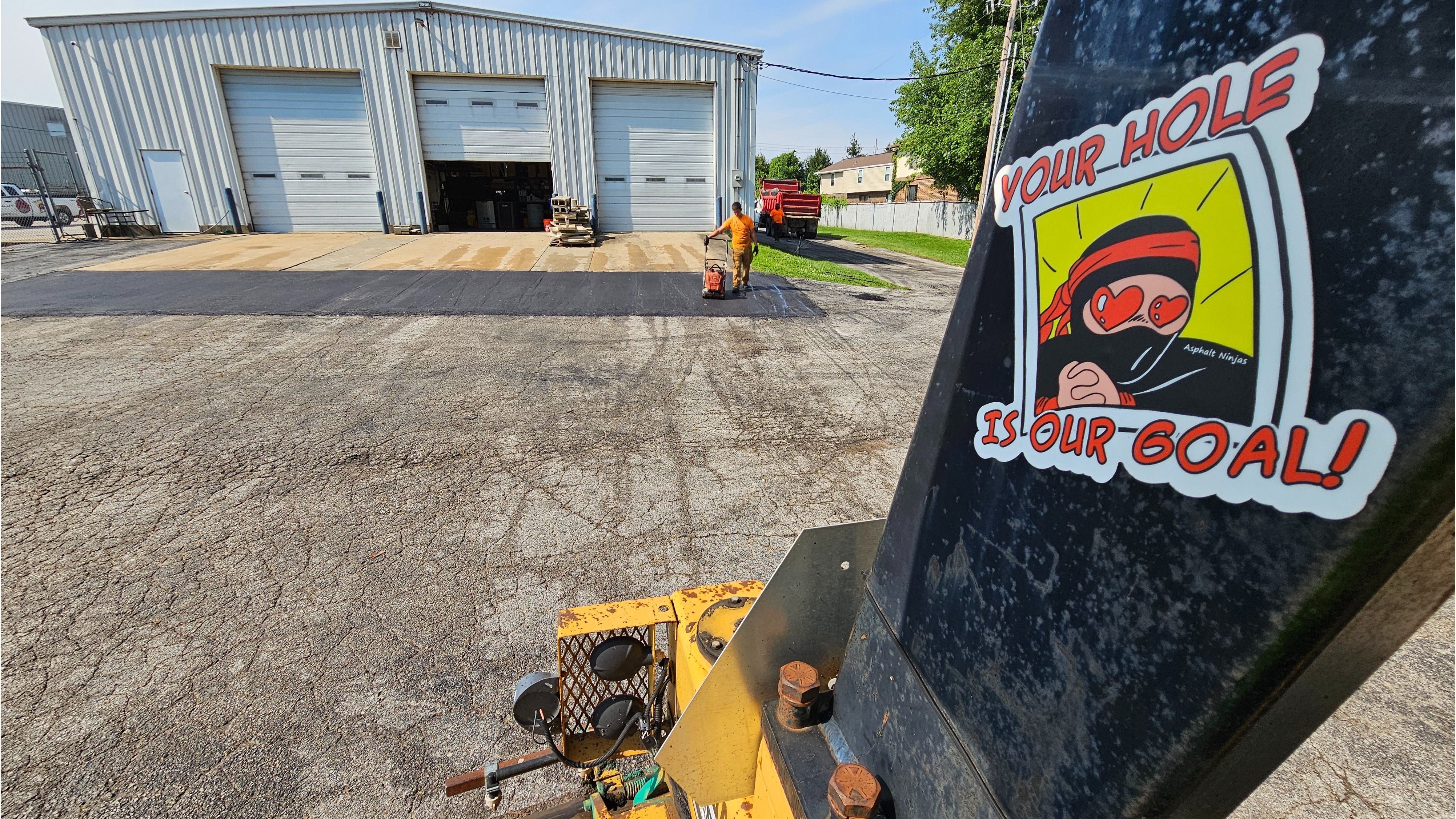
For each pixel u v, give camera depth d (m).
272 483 4.36
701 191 19.36
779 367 7.27
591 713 1.83
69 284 10.25
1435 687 2.70
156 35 15.91
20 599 3.16
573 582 3.41
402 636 2.98
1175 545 0.50
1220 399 0.47
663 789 1.84
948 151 23.80
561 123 18.02
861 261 18.20
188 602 3.17
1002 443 0.70
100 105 16.16
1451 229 0.32
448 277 11.48
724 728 1.26
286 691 2.66
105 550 3.56
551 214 20.81
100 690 2.63
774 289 11.62
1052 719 0.61
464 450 4.93
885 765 0.88
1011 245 0.71
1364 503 0.37
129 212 16.84
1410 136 0.35
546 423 5.48
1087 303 0.60
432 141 17.81
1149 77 0.54
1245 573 0.44
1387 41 0.36
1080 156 0.61
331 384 6.24
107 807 2.16
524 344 7.76
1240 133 0.46
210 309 8.88
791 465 4.89
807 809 0.94
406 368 6.77
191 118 16.62
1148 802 0.53
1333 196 0.40
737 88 18.61
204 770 2.31
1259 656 0.44
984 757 0.69
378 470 4.57
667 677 1.75
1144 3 0.56
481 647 2.93
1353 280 0.38
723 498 4.36
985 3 22.55
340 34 16.50
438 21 16.73
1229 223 0.47
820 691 1.10
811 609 1.26
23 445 4.77
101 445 4.81
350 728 2.50
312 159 17.53
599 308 9.59
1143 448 0.53
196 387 6.07
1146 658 0.52
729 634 1.48
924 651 0.81
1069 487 0.61
